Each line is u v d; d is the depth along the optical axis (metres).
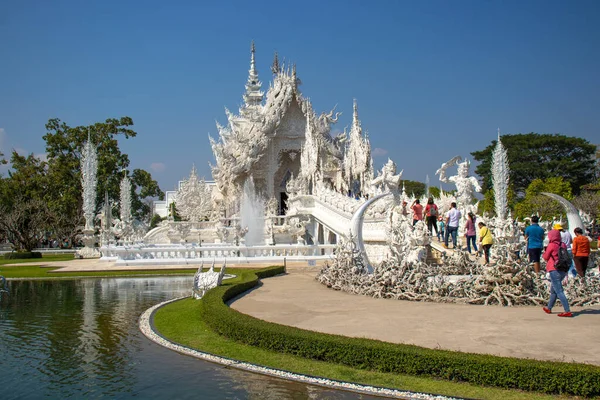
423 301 14.99
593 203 58.38
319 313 13.33
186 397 7.90
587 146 80.00
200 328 12.60
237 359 9.76
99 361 9.90
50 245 74.38
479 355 8.16
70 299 18.30
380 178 37.72
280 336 10.09
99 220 64.69
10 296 19.19
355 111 55.88
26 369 9.40
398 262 16.62
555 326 11.03
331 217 39.88
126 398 7.90
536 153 80.44
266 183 58.78
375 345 8.93
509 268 14.18
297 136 59.03
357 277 17.62
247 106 61.31
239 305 14.96
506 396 7.39
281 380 8.59
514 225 23.09
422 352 8.42
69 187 63.75
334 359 9.26
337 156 59.34
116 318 14.43
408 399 7.54
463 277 15.42
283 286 19.70
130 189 68.19
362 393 7.86
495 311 13.02
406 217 22.81
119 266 31.41
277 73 59.84
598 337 9.97
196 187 60.72
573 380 7.27
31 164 66.56
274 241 46.97
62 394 8.09
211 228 52.91
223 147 59.62
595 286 14.73
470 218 20.97
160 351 10.62
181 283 23.59
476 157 88.50
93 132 67.44
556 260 12.27
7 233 57.34
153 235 52.72
